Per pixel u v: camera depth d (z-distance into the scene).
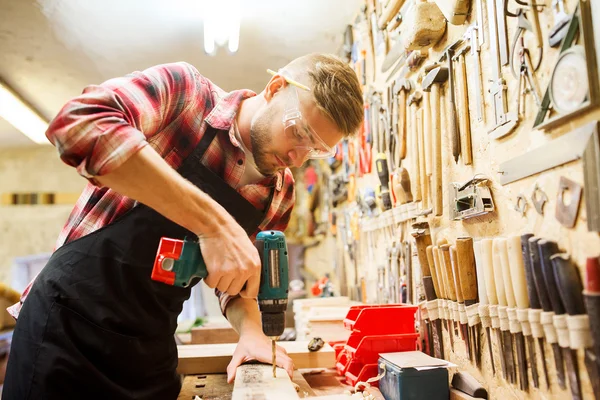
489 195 1.21
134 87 1.11
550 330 0.94
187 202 0.98
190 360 1.59
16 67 3.23
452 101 1.38
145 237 1.23
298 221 4.67
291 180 1.61
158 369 1.34
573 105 0.89
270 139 1.23
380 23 2.01
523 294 1.03
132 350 1.25
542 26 1.01
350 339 1.43
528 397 1.04
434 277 1.43
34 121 4.23
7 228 5.25
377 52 2.18
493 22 1.18
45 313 1.19
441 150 1.48
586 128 0.87
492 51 1.19
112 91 1.04
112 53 3.04
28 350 1.18
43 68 3.25
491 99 1.20
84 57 3.09
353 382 1.39
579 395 0.89
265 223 1.58
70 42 2.89
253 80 3.50
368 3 2.32
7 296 2.87
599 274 0.84
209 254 1.03
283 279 1.24
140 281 1.23
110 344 1.21
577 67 0.88
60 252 1.27
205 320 3.38
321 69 1.19
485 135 1.25
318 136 1.17
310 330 2.02
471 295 1.23
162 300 1.29
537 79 1.03
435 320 1.44
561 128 0.96
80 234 1.30
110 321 1.21
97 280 1.21
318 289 3.28
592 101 0.85
